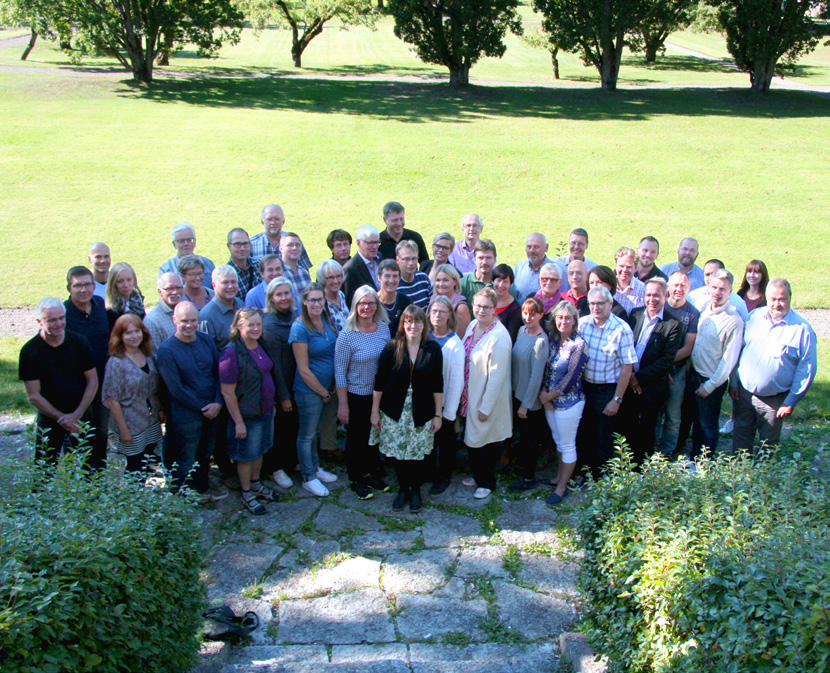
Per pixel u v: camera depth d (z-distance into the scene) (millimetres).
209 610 4910
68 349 6109
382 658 4566
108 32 30344
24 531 3275
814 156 22422
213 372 6316
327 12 39969
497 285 7055
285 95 30500
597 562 4145
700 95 33594
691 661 3041
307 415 6605
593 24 33875
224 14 31922
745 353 6695
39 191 17531
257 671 4141
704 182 19672
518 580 5492
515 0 32938
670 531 3645
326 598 5258
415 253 7562
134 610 3408
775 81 40812
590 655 4230
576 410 6480
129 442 6125
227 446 6367
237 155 21156
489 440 6582
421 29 33188
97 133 22891
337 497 6676
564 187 19172
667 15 34188
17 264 13172
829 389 8898
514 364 6672
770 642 2758
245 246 7914
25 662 2729
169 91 30250
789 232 15852
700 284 8695
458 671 4242
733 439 7070
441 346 6527
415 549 5887
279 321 6629
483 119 27344
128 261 13461
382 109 28578
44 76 32500
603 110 29750
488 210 17234
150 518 3947
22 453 7156
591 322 6551
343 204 17375
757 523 3523
